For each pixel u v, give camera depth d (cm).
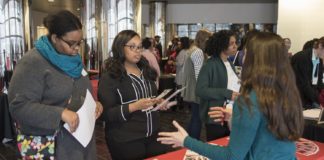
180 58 596
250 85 132
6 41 644
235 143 130
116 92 207
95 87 371
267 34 136
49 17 158
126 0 642
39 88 153
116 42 210
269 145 130
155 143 220
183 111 682
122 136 207
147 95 217
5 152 419
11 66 621
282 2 667
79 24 158
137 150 209
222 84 265
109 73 209
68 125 154
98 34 657
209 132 274
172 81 652
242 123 128
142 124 210
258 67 130
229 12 1200
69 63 159
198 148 141
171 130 544
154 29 1173
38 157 156
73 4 825
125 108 199
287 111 129
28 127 158
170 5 1224
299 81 358
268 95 127
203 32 403
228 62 277
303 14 649
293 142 137
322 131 248
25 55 157
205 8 1211
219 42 266
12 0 641
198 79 274
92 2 657
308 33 648
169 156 199
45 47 155
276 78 129
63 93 158
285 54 132
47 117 149
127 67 213
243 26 1195
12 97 151
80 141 159
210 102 265
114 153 213
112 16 645
